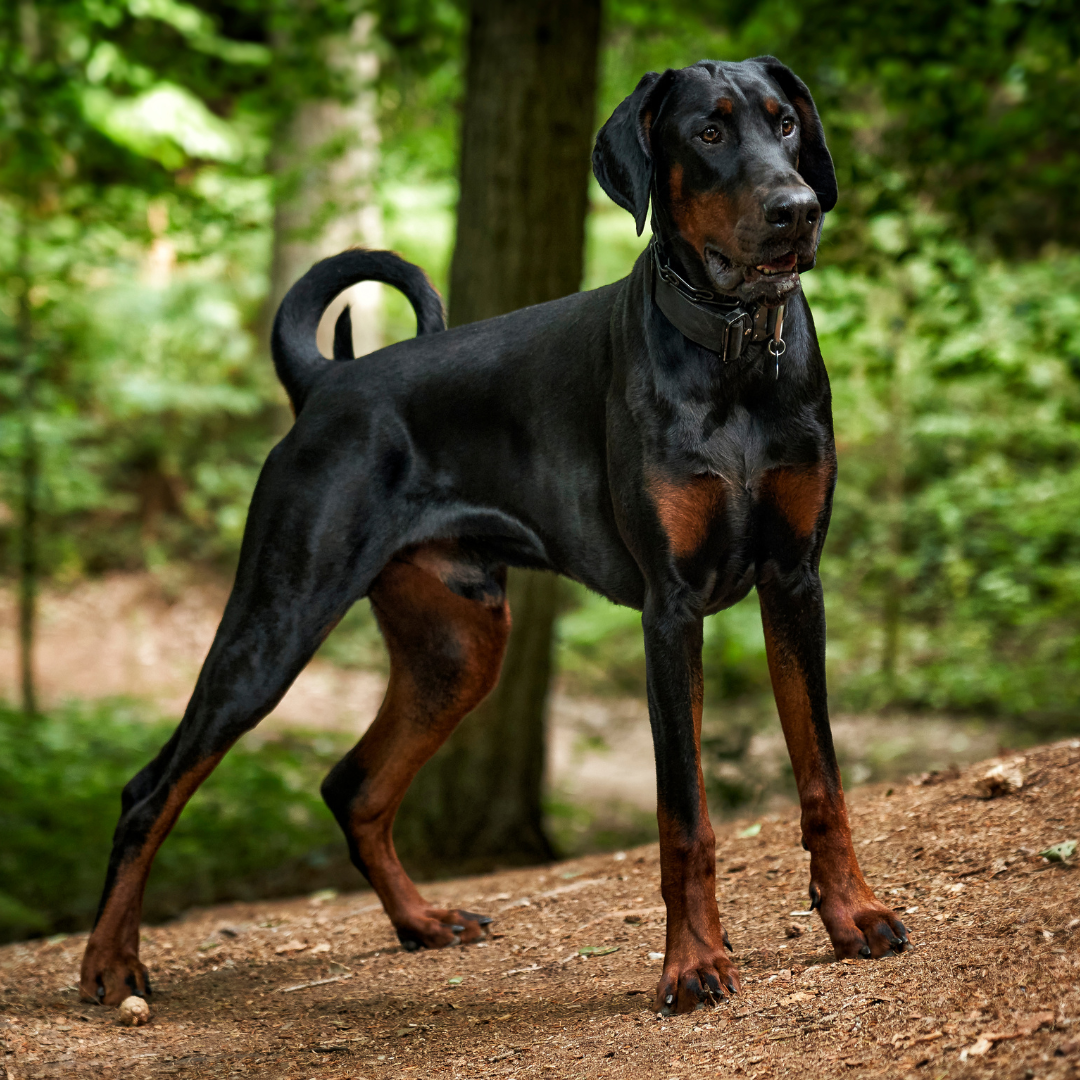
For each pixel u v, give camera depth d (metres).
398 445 3.37
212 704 3.38
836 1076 2.03
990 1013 2.09
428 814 6.05
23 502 10.31
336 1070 2.69
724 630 9.61
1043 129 7.09
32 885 6.07
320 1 9.04
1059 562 11.22
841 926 2.66
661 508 2.72
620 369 2.84
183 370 14.72
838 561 12.34
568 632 12.12
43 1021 3.20
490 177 5.89
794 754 2.78
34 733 8.89
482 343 3.33
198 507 14.88
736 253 2.52
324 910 4.48
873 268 7.22
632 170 2.67
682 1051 2.31
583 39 5.92
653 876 3.96
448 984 3.24
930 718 10.45
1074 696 10.27
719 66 2.70
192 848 6.63
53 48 10.85
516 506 3.24
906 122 7.66
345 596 3.38
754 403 2.71
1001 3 6.77
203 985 3.56
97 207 8.91
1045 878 2.81
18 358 10.14
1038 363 8.25
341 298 13.93
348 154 9.85
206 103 16.05
